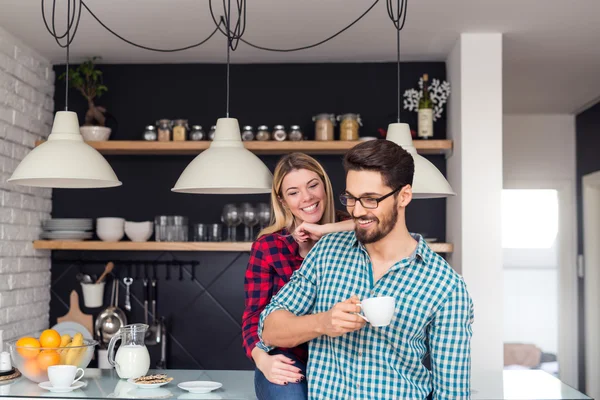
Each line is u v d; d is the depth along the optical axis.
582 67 4.28
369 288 1.84
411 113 4.12
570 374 5.74
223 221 3.83
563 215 5.80
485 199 3.60
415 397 1.81
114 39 3.70
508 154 5.84
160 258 4.18
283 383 2.03
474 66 3.62
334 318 1.68
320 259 1.95
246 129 3.88
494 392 2.34
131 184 4.19
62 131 2.61
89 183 2.78
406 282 1.81
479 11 3.26
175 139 3.90
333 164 4.12
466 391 1.81
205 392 2.35
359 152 1.73
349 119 3.85
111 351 2.60
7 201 3.56
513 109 5.62
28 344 2.52
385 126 4.14
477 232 3.59
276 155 4.14
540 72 4.41
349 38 3.69
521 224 6.46
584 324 5.59
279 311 1.92
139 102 4.19
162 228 3.87
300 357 2.19
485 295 3.56
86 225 3.94
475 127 3.62
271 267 2.38
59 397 2.27
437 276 1.81
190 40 3.71
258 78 4.19
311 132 4.15
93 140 3.89
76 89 4.20
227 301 4.16
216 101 4.19
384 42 3.77
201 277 4.18
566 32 3.57
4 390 2.40
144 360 2.57
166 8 3.20
